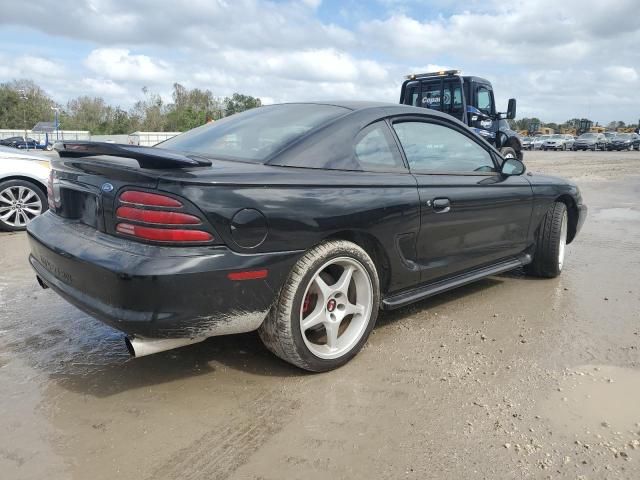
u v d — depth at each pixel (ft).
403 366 9.86
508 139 47.19
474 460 7.15
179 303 7.74
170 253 7.71
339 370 9.70
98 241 8.39
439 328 11.68
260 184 8.34
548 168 61.93
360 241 10.05
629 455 7.21
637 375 9.44
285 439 7.63
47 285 9.78
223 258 7.93
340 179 9.44
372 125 10.58
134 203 7.88
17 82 280.92
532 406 8.44
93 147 8.46
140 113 240.32
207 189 7.84
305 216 8.71
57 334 11.23
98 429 7.84
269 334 9.04
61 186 9.57
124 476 6.84
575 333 11.37
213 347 10.61
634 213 27.55
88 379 9.32
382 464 7.09
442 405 8.50
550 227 14.82
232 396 8.78
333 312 9.61
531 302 13.41
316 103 11.41
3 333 11.25
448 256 11.73
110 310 7.93
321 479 6.81
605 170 58.44
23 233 21.54
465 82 42.34
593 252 18.76
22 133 223.71
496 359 10.13
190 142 10.97
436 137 11.91
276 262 8.45
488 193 12.39
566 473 6.88
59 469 6.95
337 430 7.84
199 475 6.87
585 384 9.12
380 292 10.61
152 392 8.90
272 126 10.49
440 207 11.08
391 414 8.26
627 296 13.85
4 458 7.15
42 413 8.24
